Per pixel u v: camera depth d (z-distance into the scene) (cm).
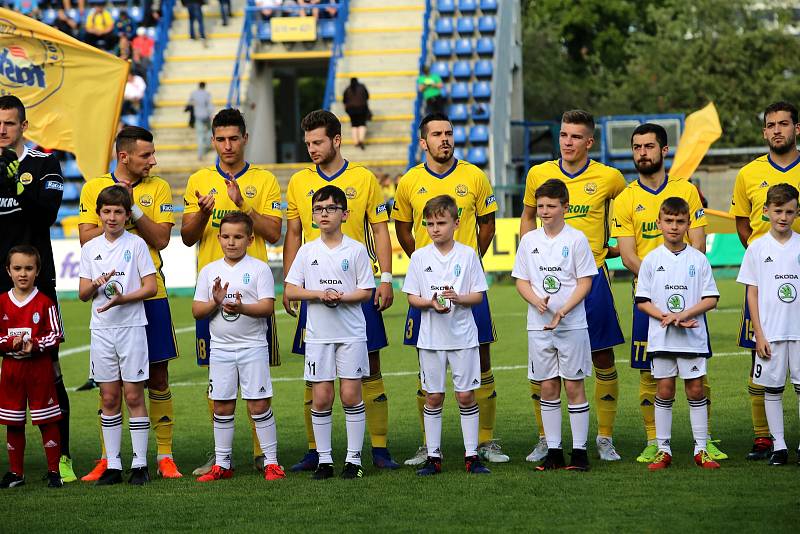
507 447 1415
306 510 1062
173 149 4925
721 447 1365
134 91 4956
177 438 1545
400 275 3997
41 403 1222
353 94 4700
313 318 1230
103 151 1673
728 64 7275
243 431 1585
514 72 6044
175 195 4725
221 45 5334
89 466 1373
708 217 3938
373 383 1312
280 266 4034
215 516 1045
